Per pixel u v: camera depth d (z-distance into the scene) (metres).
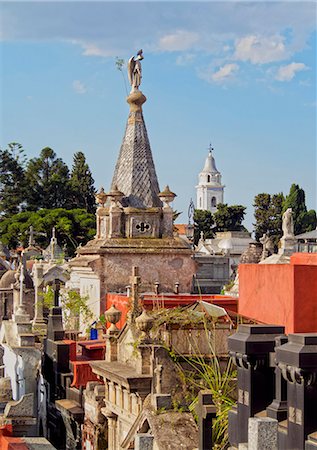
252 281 27.19
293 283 24.27
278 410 14.82
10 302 64.38
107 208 42.56
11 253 131.38
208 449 18.62
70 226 149.25
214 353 22.78
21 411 26.44
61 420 31.52
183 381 22.45
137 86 43.66
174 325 23.19
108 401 25.64
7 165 170.00
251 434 13.95
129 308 26.69
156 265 41.16
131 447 21.36
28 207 170.12
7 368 38.19
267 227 160.50
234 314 24.45
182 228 111.69
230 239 117.19
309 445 13.69
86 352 33.97
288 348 14.15
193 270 41.62
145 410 21.27
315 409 13.93
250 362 15.51
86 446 28.17
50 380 33.44
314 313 24.34
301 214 154.00
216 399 19.91
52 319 34.19
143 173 42.72
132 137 43.19
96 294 40.94
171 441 20.14
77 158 173.88
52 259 90.38
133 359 24.55
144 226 41.69
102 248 40.78
